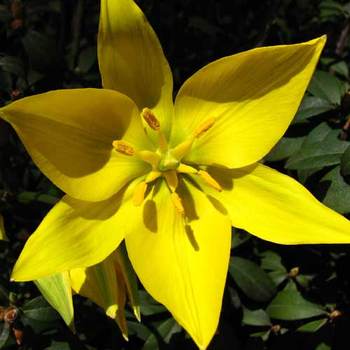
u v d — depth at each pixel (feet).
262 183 0.82
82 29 1.20
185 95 0.81
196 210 0.83
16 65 0.93
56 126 0.75
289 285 1.01
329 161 0.87
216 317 0.71
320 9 1.21
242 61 0.76
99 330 0.96
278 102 0.78
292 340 1.00
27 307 0.87
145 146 0.84
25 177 1.04
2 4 1.03
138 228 0.80
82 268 0.81
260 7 1.37
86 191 0.78
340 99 0.95
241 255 1.03
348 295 1.00
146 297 0.97
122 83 0.79
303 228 0.78
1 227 0.86
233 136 0.82
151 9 1.17
